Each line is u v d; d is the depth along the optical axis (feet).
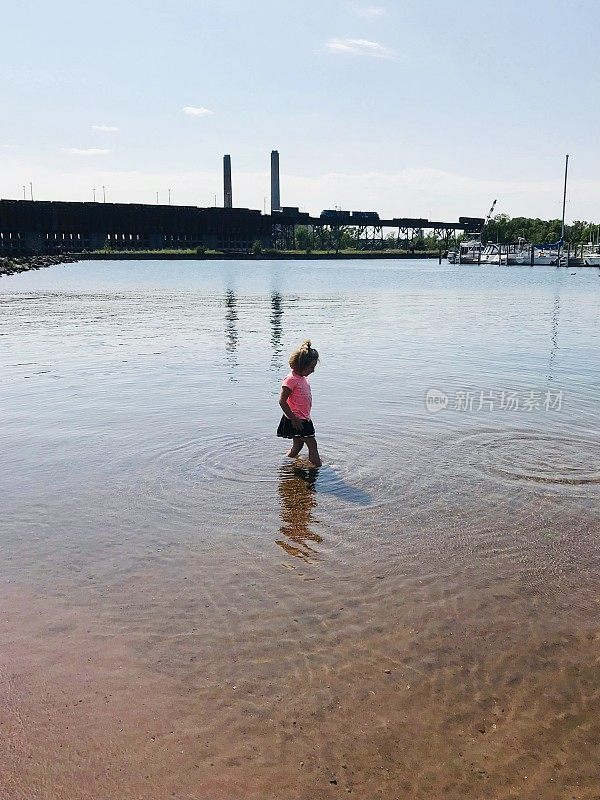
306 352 21.34
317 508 18.45
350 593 14.06
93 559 15.58
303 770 9.50
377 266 394.73
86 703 10.79
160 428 26.68
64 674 11.48
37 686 11.18
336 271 292.40
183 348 49.75
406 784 9.27
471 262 416.87
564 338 56.44
